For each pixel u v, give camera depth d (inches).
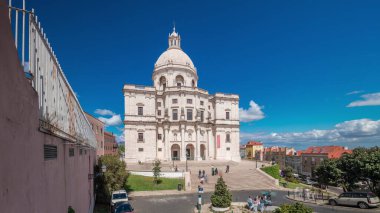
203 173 2016.5
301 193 1553.9
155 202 1288.1
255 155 5467.5
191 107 2925.7
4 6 163.3
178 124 2876.5
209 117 3107.8
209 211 1092.5
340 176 1512.1
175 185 1732.3
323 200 1304.1
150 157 2775.6
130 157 2716.5
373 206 1088.2
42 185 255.3
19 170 189.0
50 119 294.5
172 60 3159.5
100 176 1172.5
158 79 3171.8
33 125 227.8
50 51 306.0
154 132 2827.3
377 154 1317.7
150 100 2869.1
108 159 1225.4
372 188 1347.2
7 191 165.2
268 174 2181.3
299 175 3405.5
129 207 900.6
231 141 3134.8
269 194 1322.6
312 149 3745.1
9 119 170.2
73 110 459.2
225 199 1088.8
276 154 4739.2
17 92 186.4
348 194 1148.5
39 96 259.3
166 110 2908.5
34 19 249.9
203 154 3026.6
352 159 1432.1
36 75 253.1
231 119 3164.4
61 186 349.7
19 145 189.8
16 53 187.3
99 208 1090.7
